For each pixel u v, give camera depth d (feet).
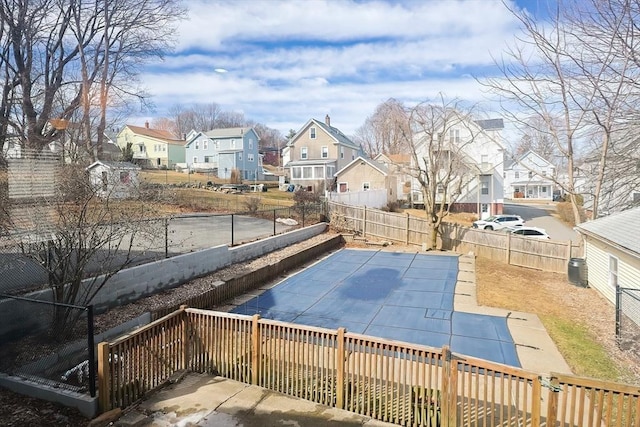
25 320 23.11
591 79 42.50
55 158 28.25
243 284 40.01
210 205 80.53
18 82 61.05
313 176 136.36
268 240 53.01
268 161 303.07
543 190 176.14
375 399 18.30
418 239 67.10
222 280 38.32
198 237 52.49
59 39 67.41
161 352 20.80
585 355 26.78
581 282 45.88
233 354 21.54
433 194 64.39
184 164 172.76
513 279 48.44
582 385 15.11
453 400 16.92
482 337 30.17
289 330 20.22
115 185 30.53
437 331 31.40
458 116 70.03
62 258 23.61
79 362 22.07
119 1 73.05
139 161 161.99
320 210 75.72
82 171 29.50
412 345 17.87
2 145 52.01
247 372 21.16
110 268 29.71
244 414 18.16
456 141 88.38
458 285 44.70
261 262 47.52
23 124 60.85
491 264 55.88
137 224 30.37
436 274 49.34
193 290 35.37
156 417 17.75
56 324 23.16
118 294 30.48
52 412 17.49
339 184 118.32
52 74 67.72
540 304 38.40
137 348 19.31
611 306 37.81
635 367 25.00
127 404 18.70
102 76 74.13
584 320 34.01
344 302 38.32
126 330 26.16
